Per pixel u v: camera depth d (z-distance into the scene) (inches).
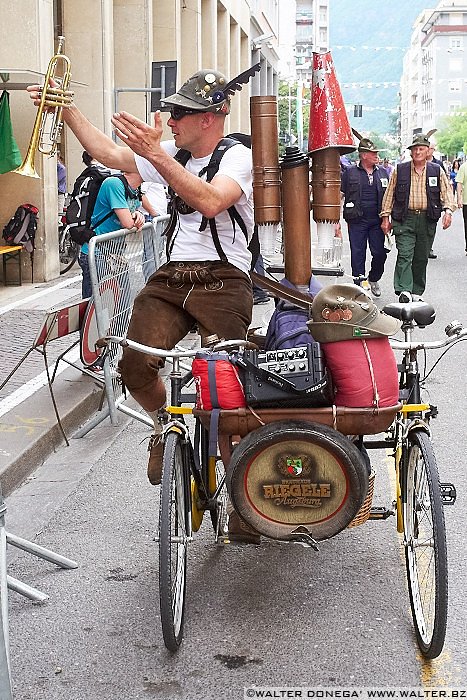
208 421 171.8
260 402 168.4
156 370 202.5
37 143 198.7
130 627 179.6
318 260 201.6
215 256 202.8
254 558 211.3
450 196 539.5
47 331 274.1
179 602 173.0
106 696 156.6
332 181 192.2
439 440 292.7
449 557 208.1
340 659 166.6
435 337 449.4
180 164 192.4
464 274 702.5
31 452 273.9
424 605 169.9
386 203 541.3
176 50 951.0
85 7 735.7
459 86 7155.5
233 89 199.5
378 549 215.3
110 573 204.8
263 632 176.7
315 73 189.6
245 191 195.0
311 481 167.5
